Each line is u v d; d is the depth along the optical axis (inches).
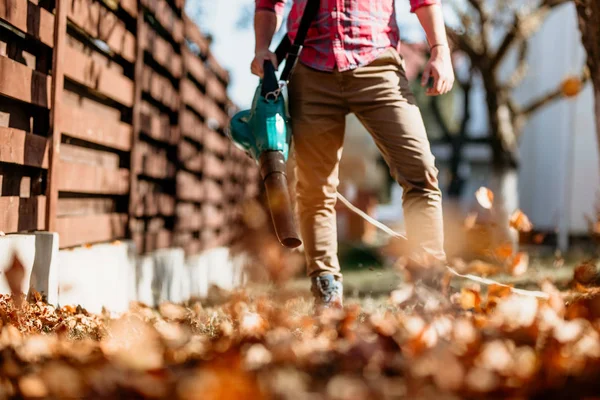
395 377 96.2
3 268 155.6
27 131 186.4
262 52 167.8
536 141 943.0
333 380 90.0
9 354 107.9
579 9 213.8
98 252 220.1
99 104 245.6
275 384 87.4
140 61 273.6
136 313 203.0
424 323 118.5
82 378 91.9
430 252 156.7
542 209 932.0
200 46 416.5
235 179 596.7
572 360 97.6
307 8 159.2
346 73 158.6
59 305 178.2
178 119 353.4
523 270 215.3
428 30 162.4
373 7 160.9
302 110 162.6
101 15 228.4
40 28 180.4
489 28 571.5
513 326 115.0
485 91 579.8
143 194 302.0
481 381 87.9
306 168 165.2
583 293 163.2
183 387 85.1
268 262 430.6
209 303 279.1
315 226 167.3
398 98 159.0
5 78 160.4
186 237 387.9
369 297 229.3
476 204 702.5
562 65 902.4
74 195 225.1
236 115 166.6
